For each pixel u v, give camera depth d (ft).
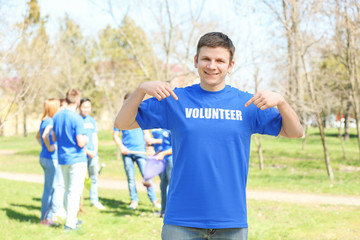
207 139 7.29
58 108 19.69
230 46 7.55
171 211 7.40
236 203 7.32
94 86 87.61
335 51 41.98
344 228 19.61
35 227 18.53
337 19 37.09
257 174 46.57
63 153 17.78
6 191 29.96
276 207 26.37
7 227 18.20
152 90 7.16
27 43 27.76
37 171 51.44
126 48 65.57
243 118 7.48
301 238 17.92
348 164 55.62
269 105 7.01
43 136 18.66
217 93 7.66
